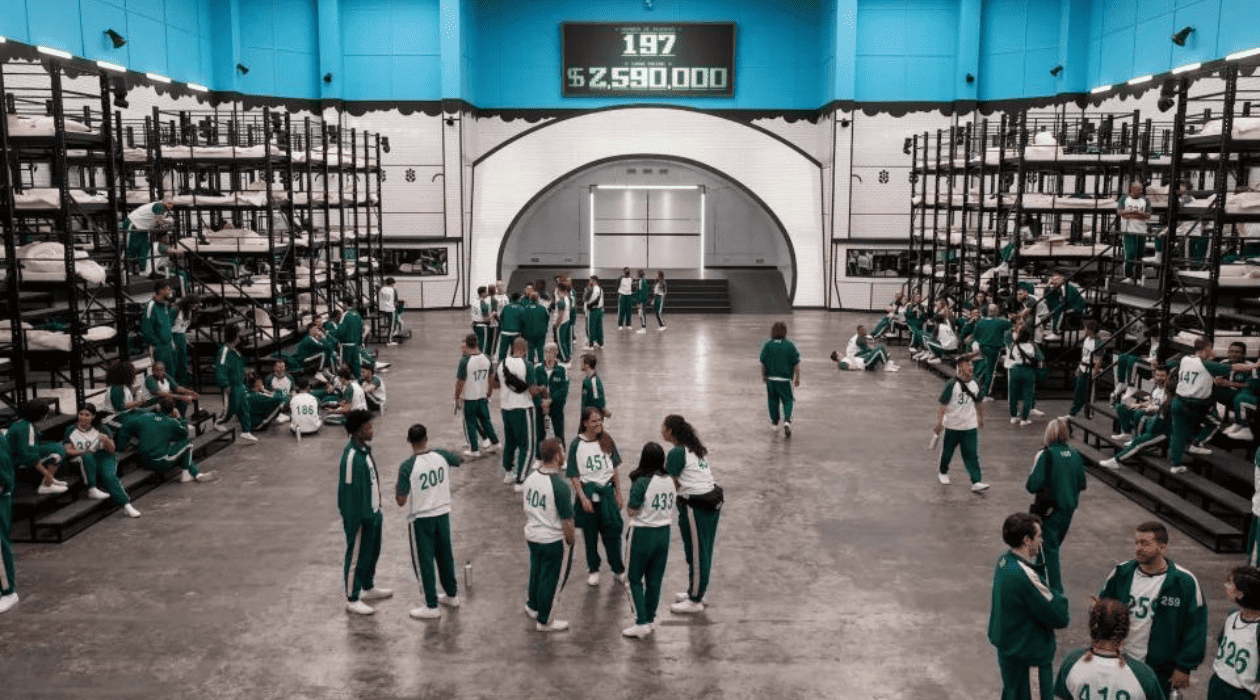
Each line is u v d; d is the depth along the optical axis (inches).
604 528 332.2
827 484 463.8
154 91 974.4
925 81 1220.5
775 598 326.3
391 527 398.9
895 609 317.7
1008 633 218.7
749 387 713.6
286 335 738.8
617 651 285.9
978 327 678.5
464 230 1245.7
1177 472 430.3
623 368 799.1
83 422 405.4
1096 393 676.1
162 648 287.7
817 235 1264.8
